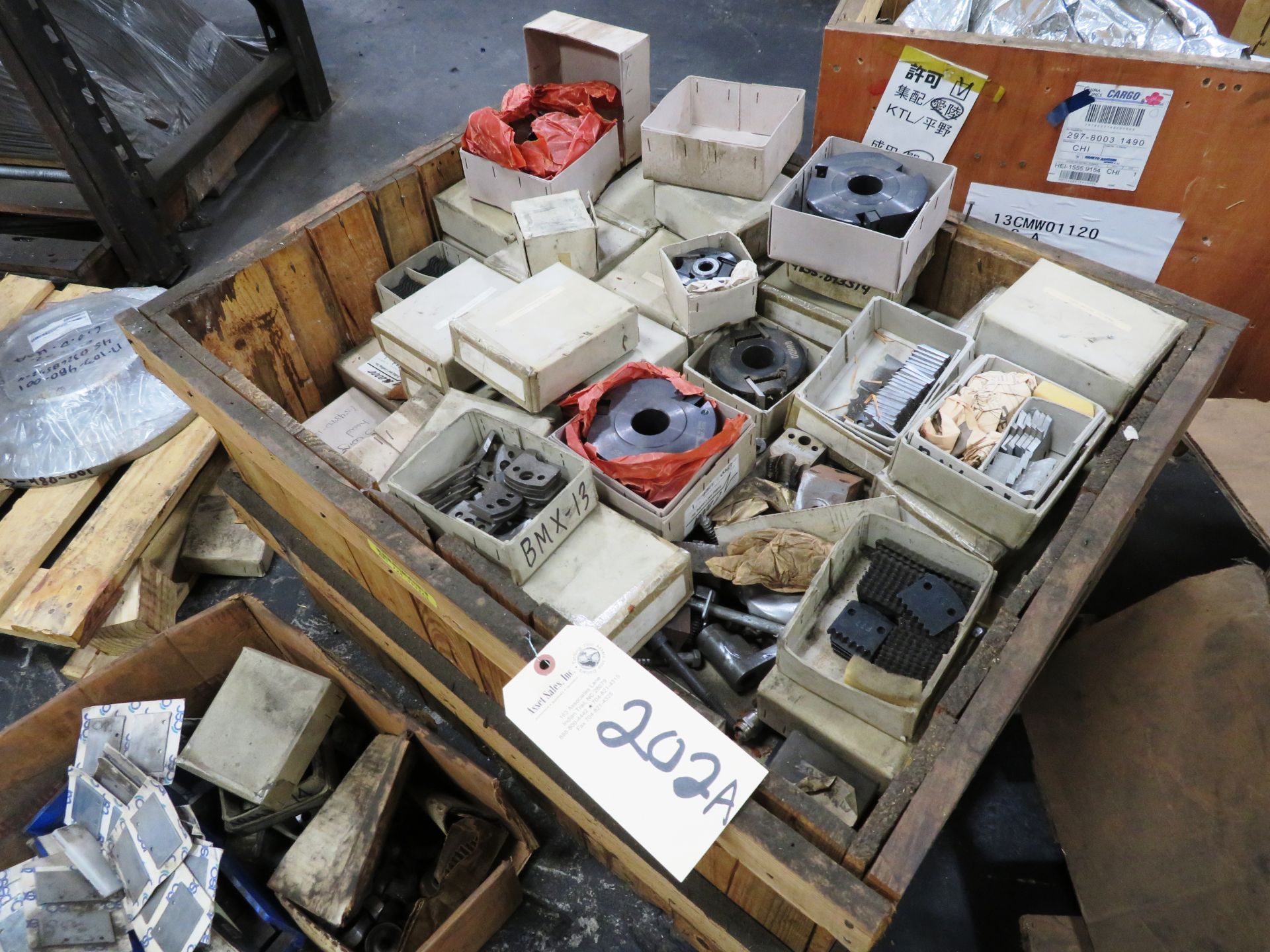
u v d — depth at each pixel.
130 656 1.68
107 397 2.27
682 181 1.90
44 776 1.69
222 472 2.23
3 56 2.37
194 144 2.98
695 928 1.52
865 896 0.96
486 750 1.96
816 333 1.77
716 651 1.49
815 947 1.23
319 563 1.79
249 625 1.80
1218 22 2.52
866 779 1.25
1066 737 1.75
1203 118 1.65
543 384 1.52
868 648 1.29
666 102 1.95
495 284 1.86
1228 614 1.59
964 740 1.06
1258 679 1.49
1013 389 1.43
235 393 1.53
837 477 1.56
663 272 1.80
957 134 1.86
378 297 2.11
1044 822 1.83
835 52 1.84
